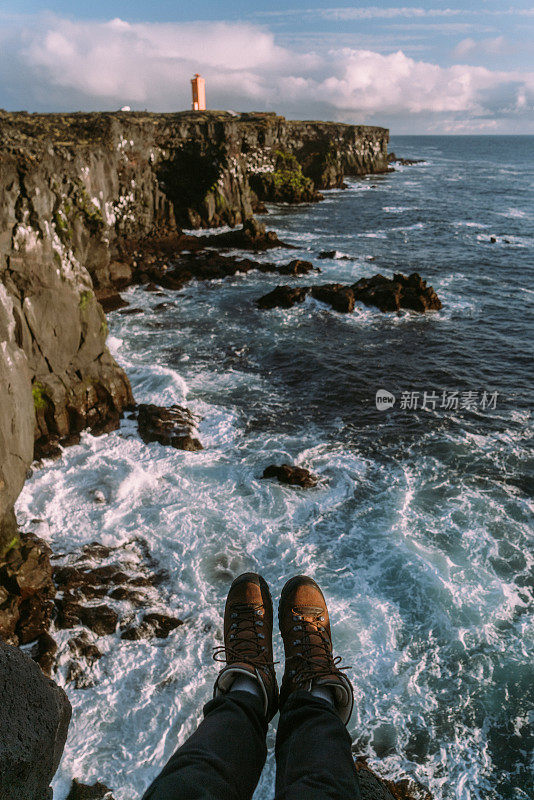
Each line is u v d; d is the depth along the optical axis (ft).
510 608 28.22
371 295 81.51
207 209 130.31
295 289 83.76
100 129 96.89
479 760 21.45
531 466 41.32
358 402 52.75
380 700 23.75
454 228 148.15
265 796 20.15
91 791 20.07
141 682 24.43
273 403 52.44
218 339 69.26
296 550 32.42
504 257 115.85
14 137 46.75
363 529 34.24
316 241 127.95
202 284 93.20
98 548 31.99
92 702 23.47
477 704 23.54
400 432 46.73
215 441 45.14
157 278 92.17
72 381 44.45
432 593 28.99
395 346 67.67
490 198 210.59
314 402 52.75
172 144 131.13
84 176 79.56
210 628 27.17
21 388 35.91
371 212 172.14
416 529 34.09
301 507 36.40
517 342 69.62
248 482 39.04
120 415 47.75
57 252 43.65
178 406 49.37
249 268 101.40
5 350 34.58
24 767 4.98
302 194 191.01
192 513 35.42
